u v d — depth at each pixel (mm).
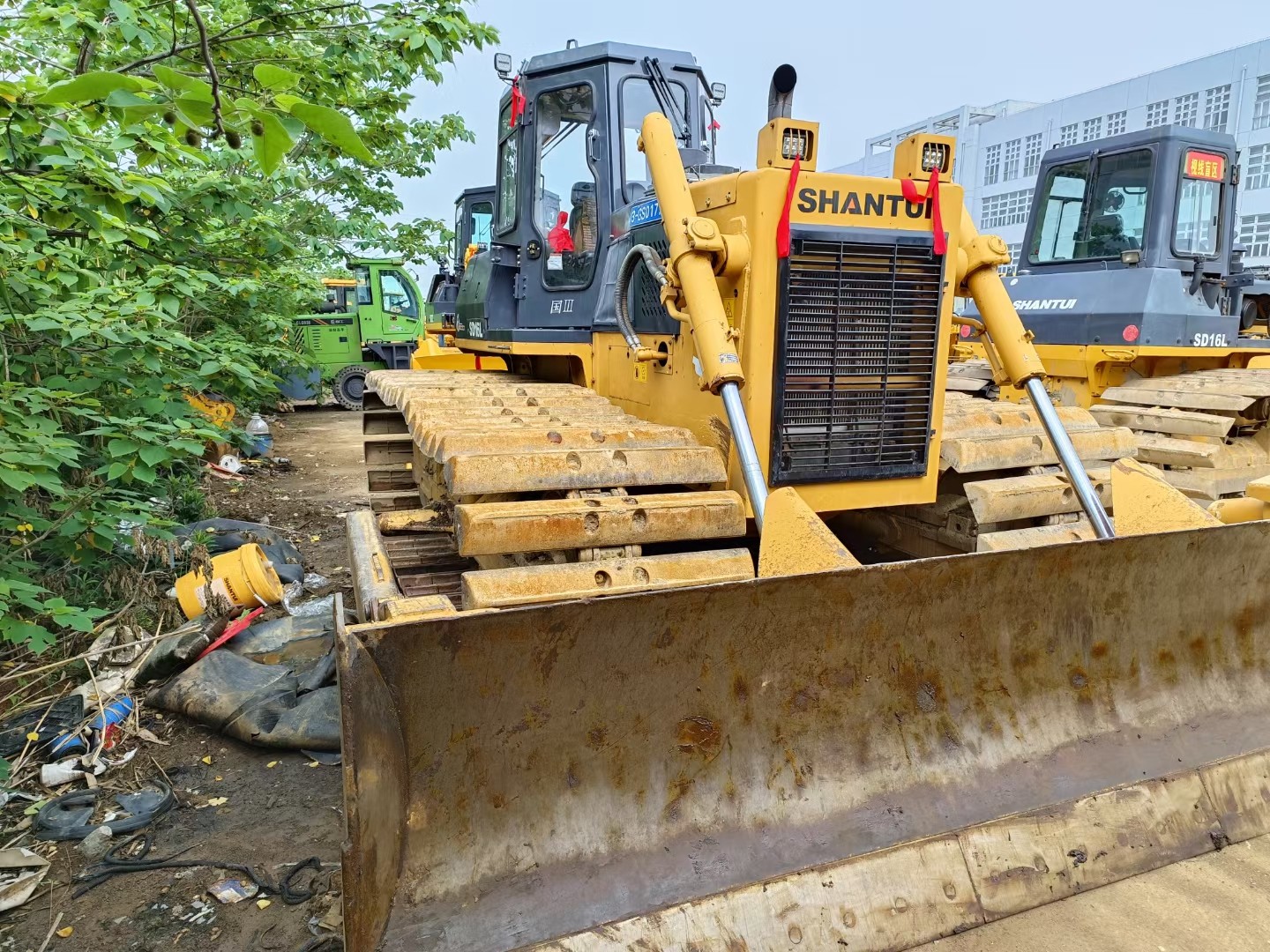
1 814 3049
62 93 1523
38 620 4074
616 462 2908
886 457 3324
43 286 4301
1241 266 7332
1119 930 2312
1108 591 2559
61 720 3557
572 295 4512
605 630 1928
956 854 2227
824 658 2225
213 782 3281
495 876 1892
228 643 4172
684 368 3441
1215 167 6703
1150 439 6172
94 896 2633
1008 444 3512
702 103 4707
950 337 3428
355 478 8820
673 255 3049
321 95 4852
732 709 2141
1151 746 2607
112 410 4742
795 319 3057
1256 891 2459
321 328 15242
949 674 2400
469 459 2750
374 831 1715
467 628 1775
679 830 2068
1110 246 7062
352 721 1649
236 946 2414
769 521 2680
